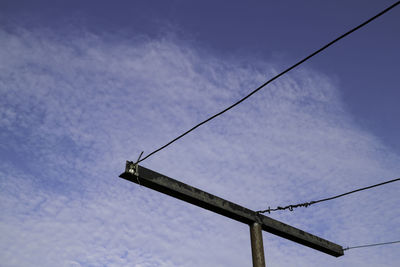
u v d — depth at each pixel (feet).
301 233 25.61
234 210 23.06
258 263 22.16
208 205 22.33
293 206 24.63
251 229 23.57
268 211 24.38
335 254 27.12
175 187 21.25
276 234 25.08
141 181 20.42
